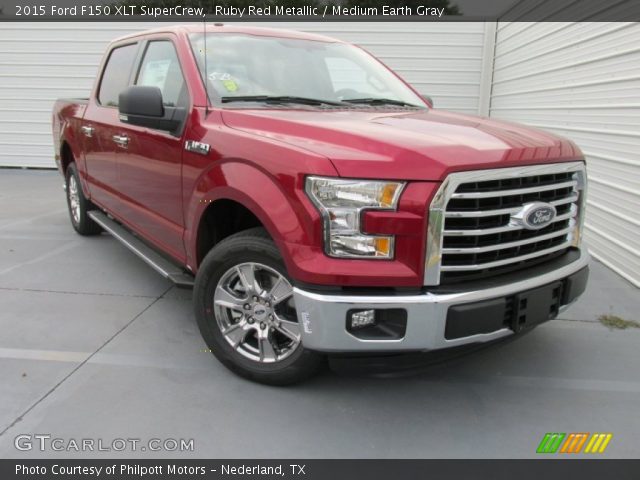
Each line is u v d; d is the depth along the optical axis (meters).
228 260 2.80
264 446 2.41
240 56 3.52
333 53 3.98
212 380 2.94
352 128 2.61
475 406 2.77
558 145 2.78
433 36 9.92
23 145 11.16
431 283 2.34
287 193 2.44
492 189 2.41
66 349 3.26
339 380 2.97
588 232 5.65
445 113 3.44
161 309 3.90
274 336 2.83
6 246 5.48
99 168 4.73
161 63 3.78
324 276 2.33
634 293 4.45
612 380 3.05
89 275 4.61
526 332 2.71
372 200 2.29
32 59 10.70
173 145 3.29
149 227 3.88
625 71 4.86
